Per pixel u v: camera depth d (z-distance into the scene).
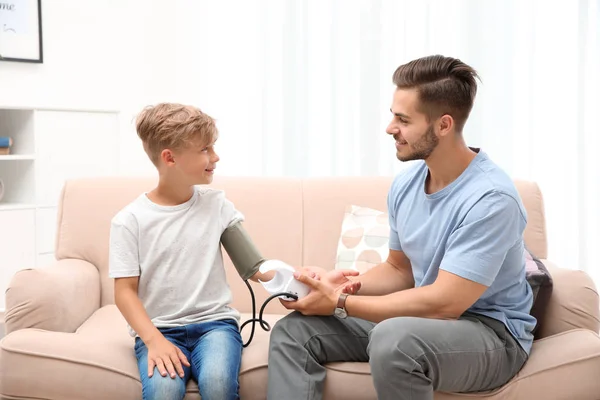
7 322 1.93
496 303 1.83
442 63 1.79
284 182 2.52
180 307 1.87
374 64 3.65
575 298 1.94
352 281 1.95
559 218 3.46
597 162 3.40
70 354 1.76
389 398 1.66
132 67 4.32
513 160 3.49
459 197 1.79
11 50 3.75
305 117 3.81
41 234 3.47
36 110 3.40
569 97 3.41
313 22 3.77
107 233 2.40
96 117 3.62
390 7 3.61
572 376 1.75
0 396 1.76
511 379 1.79
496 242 1.72
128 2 4.28
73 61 4.06
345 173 3.76
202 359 1.74
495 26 3.46
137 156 4.39
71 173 3.55
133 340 1.97
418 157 1.82
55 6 3.96
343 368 1.80
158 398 1.65
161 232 1.88
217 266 1.93
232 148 4.11
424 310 1.74
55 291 1.97
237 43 4.05
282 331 1.80
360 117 3.69
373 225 2.39
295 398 1.71
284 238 2.44
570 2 3.38
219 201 1.97
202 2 4.14
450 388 1.73
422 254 1.87
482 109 3.50
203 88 4.18
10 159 3.33
